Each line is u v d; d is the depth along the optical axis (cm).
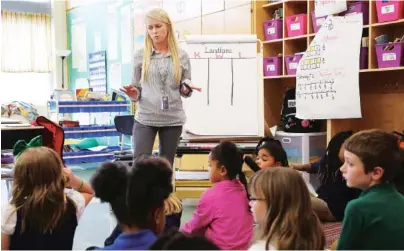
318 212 301
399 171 164
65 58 918
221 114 420
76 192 193
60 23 909
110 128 668
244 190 223
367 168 151
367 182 153
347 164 157
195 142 414
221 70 421
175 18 620
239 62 423
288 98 462
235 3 522
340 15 402
